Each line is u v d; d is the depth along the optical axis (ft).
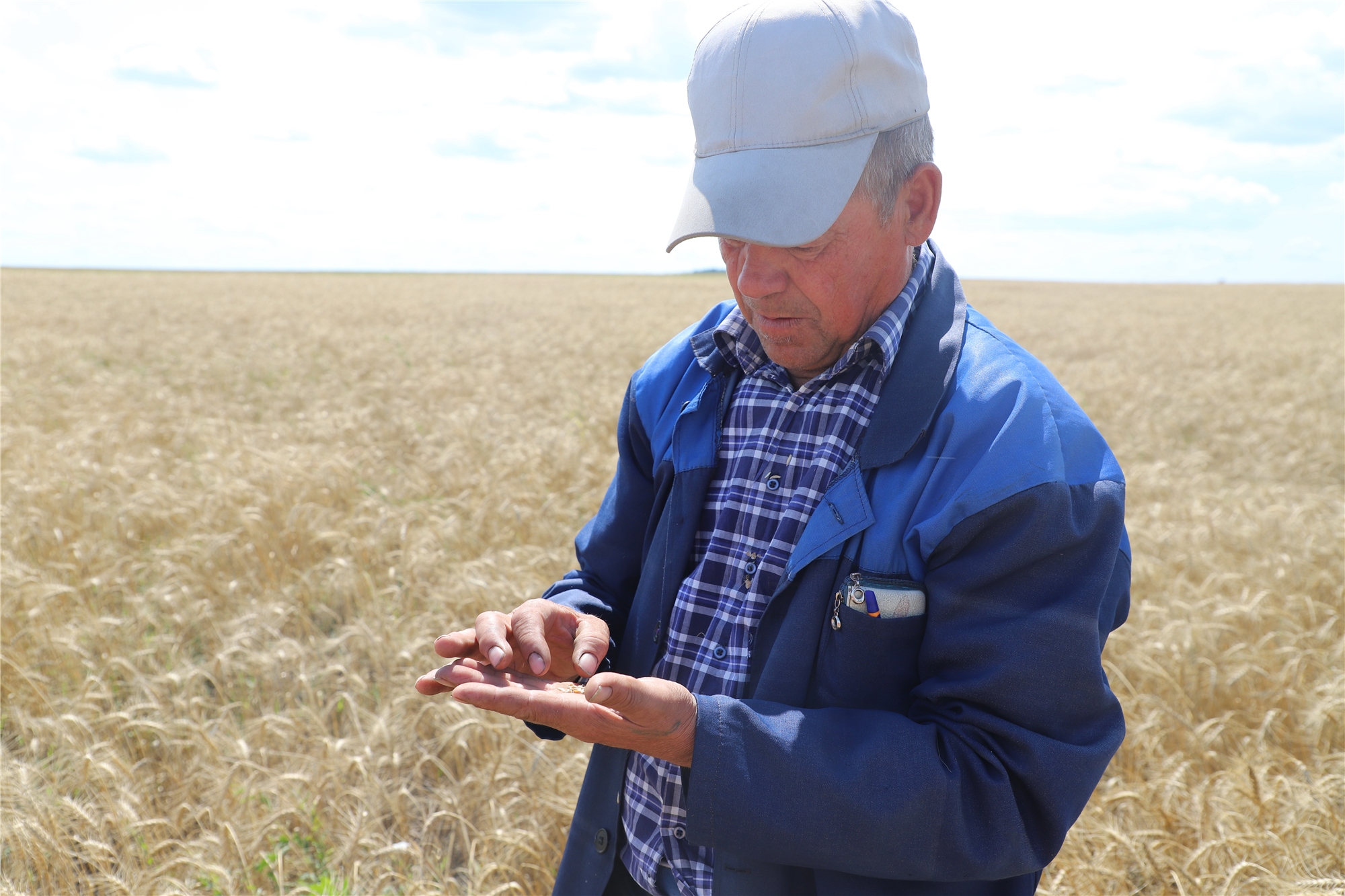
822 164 3.24
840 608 3.33
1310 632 14.10
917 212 3.60
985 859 3.02
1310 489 27.40
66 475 21.85
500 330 77.87
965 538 3.11
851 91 3.25
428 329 77.05
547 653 3.56
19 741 11.47
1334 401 44.19
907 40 3.50
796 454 3.72
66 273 224.33
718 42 3.44
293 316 90.63
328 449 26.61
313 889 8.50
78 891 8.61
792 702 3.40
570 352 60.08
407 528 18.85
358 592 15.70
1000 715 3.09
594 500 21.68
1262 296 175.63
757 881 3.40
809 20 3.26
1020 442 3.17
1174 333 87.35
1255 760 10.50
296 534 18.07
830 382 3.70
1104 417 37.83
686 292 167.94
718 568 3.86
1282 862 8.04
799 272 3.40
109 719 10.52
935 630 3.21
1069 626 3.04
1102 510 3.20
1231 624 14.32
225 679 12.63
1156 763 10.55
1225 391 46.98
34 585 14.83
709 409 4.13
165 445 28.53
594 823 4.24
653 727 2.96
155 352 56.75
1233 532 19.49
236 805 9.70
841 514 3.39
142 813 9.48
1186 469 27.66
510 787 9.86
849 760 3.03
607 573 4.77
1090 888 8.13
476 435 28.58
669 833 3.80
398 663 13.10
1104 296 174.50
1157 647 12.82
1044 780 2.99
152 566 16.74
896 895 3.27
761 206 3.22
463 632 3.70
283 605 14.94
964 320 3.71
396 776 10.71
